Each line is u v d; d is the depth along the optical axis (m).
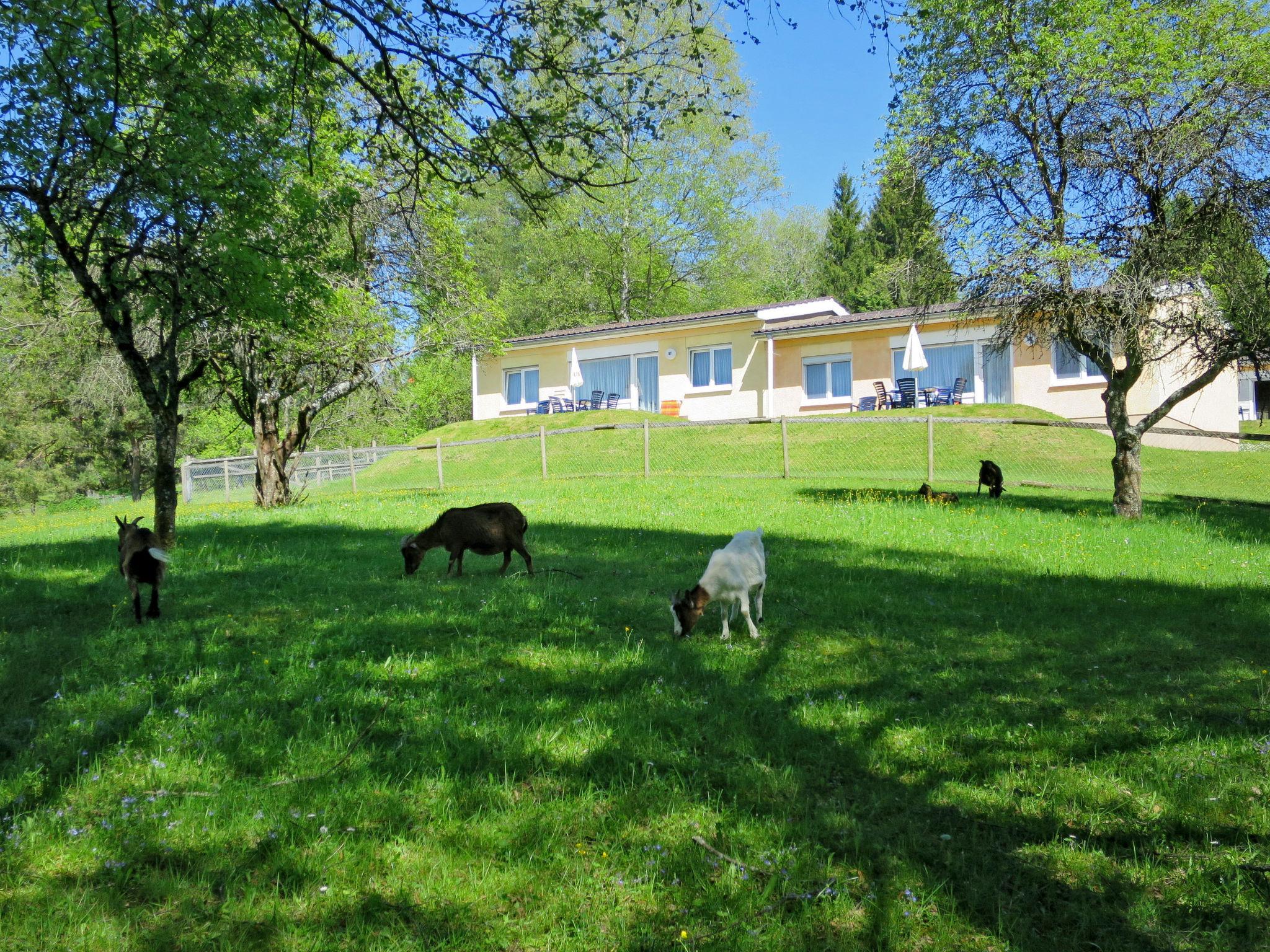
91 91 8.82
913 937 3.39
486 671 6.28
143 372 11.26
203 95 9.38
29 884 3.59
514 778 4.63
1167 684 6.22
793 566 10.37
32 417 40.12
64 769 4.59
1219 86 13.21
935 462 22.75
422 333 20.77
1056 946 3.36
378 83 8.28
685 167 42.03
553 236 41.09
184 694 5.68
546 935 3.37
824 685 6.16
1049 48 13.32
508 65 7.64
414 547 9.62
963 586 9.35
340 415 24.97
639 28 20.58
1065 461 22.28
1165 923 3.49
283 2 7.66
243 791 4.34
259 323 12.20
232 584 9.09
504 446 27.89
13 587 8.87
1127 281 12.80
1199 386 13.86
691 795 4.45
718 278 46.81
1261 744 5.02
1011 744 5.18
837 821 4.21
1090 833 4.16
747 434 26.12
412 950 3.23
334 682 5.96
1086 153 13.66
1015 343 16.98
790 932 3.39
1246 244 12.96
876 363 28.50
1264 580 9.84
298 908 3.48
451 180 8.42
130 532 7.80
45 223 9.84
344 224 16.61
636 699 5.73
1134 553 11.48
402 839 3.96
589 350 33.53
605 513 15.18
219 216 10.39
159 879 3.62
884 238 57.19
